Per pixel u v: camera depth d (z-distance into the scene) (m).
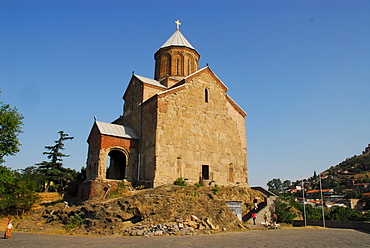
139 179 32.28
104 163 30.89
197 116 34.53
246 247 14.62
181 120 33.09
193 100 34.75
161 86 38.56
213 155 34.59
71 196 38.19
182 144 32.41
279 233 21.56
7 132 28.08
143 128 33.75
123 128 34.75
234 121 38.03
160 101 32.12
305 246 15.29
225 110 37.50
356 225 27.80
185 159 32.19
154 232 19.48
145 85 36.94
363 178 155.38
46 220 26.30
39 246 15.63
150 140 31.84
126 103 39.88
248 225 26.38
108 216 22.23
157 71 43.09
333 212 53.12
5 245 16.14
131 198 23.89
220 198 29.78
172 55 41.94
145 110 34.09
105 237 18.94
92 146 33.38
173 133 32.09
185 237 18.27
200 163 33.25
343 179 165.88
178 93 33.69
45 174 49.88
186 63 41.94
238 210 28.73
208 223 22.05
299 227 28.97
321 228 28.39
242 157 37.44
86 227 22.16
